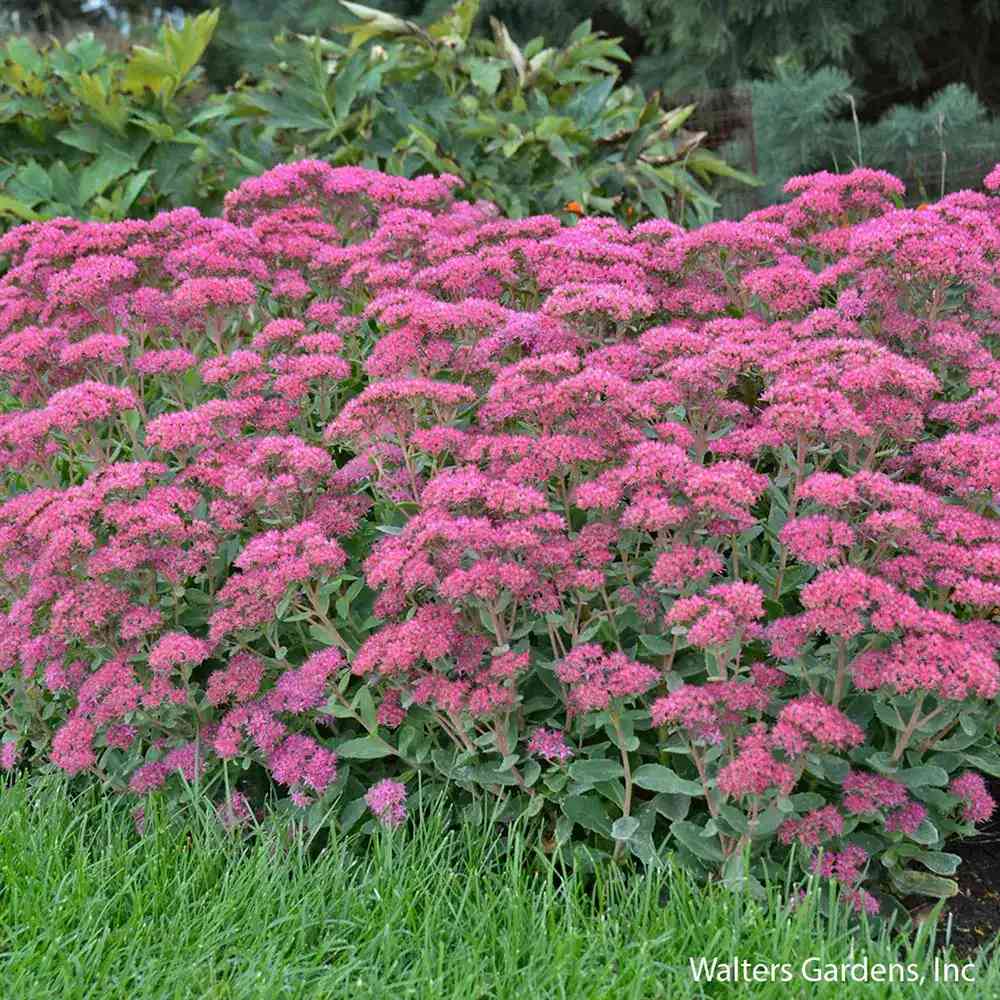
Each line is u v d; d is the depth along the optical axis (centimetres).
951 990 254
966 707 270
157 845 309
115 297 404
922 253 345
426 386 327
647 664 323
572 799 303
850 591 266
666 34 1260
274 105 655
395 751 311
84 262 396
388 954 268
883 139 961
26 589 359
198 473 341
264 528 362
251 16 1493
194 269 406
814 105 953
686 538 318
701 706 270
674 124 677
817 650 317
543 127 626
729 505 285
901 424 314
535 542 287
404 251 431
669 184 669
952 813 314
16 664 354
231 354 388
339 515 336
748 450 331
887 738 306
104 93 639
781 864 296
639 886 286
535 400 322
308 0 1448
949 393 369
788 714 263
